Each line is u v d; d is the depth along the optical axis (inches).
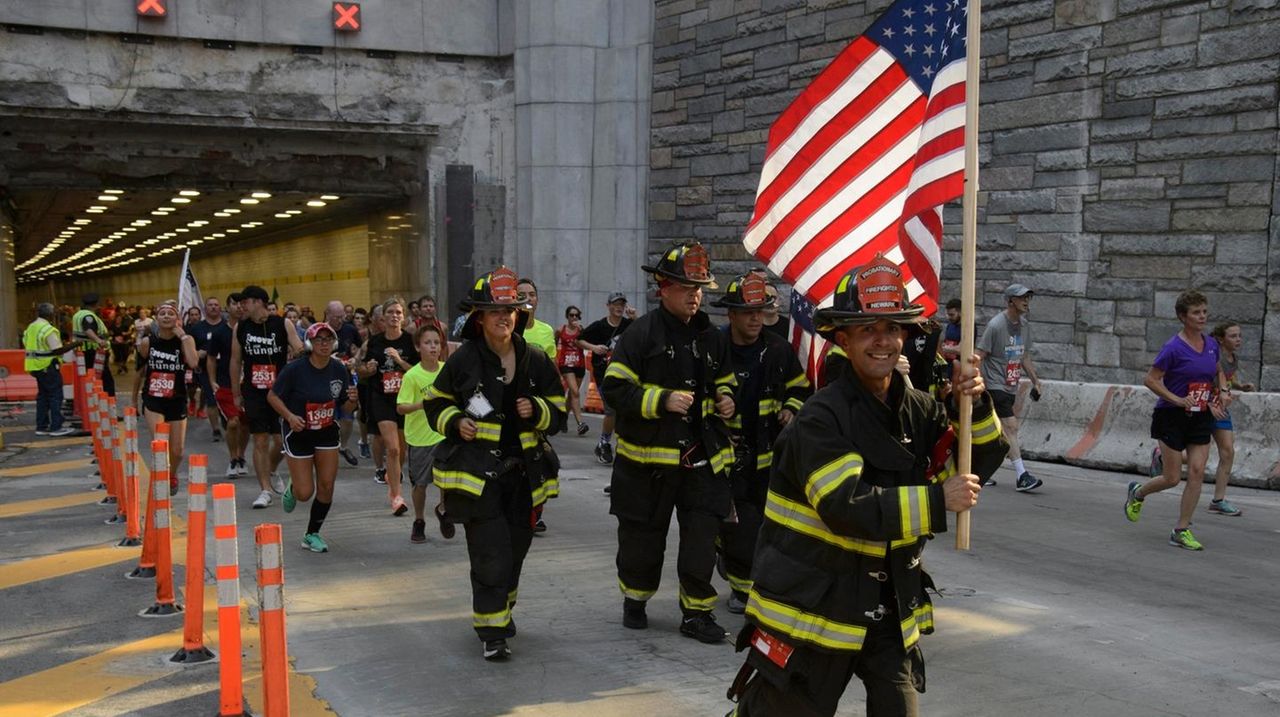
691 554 236.1
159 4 754.2
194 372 646.5
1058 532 354.3
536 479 232.4
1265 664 222.2
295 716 193.5
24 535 369.1
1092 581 291.6
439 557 329.4
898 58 228.8
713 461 234.8
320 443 335.3
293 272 1432.1
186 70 773.9
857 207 236.4
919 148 195.3
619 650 233.1
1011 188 545.0
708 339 238.4
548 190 847.7
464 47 848.9
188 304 637.3
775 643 128.6
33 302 3673.7
